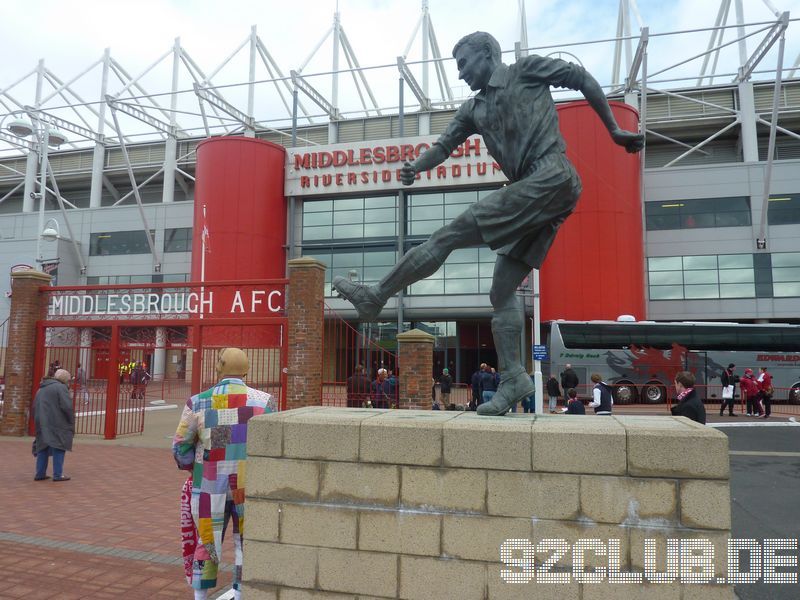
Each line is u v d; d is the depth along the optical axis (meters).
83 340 14.56
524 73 3.94
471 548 3.05
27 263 36.53
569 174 3.73
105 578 4.77
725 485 2.79
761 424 17.77
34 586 4.57
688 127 34.50
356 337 13.59
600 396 10.95
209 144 31.30
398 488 3.18
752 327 23.42
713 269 30.31
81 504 7.44
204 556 3.55
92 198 41.78
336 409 4.23
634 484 2.88
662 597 2.81
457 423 3.22
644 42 26.02
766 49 29.00
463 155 30.39
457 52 4.25
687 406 6.38
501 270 4.04
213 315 12.95
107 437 13.59
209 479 3.60
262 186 31.38
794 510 7.43
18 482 8.88
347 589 3.20
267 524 3.37
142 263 37.47
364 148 31.69
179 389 20.67
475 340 34.19
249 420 3.47
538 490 2.99
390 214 32.00
